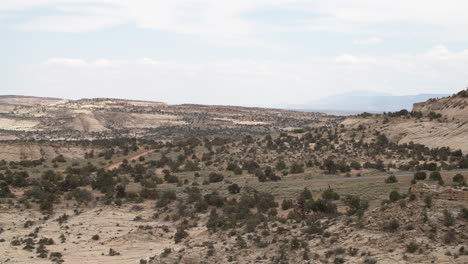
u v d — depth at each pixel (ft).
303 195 311.88
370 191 310.65
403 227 189.47
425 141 486.79
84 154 599.57
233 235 243.60
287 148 535.19
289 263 191.31
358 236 194.90
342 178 380.37
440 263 163.94
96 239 290.15
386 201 237.25
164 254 229.25
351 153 485.15
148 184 423.64
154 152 586.86
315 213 263.08
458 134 469.16
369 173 399.03
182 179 455.22
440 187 212.43
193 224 313.12
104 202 381.19
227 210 321.73
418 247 176.04
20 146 579.07
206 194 370.53
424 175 314.14
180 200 369.30
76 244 280.31
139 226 314.55
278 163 466.29
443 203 196.54
